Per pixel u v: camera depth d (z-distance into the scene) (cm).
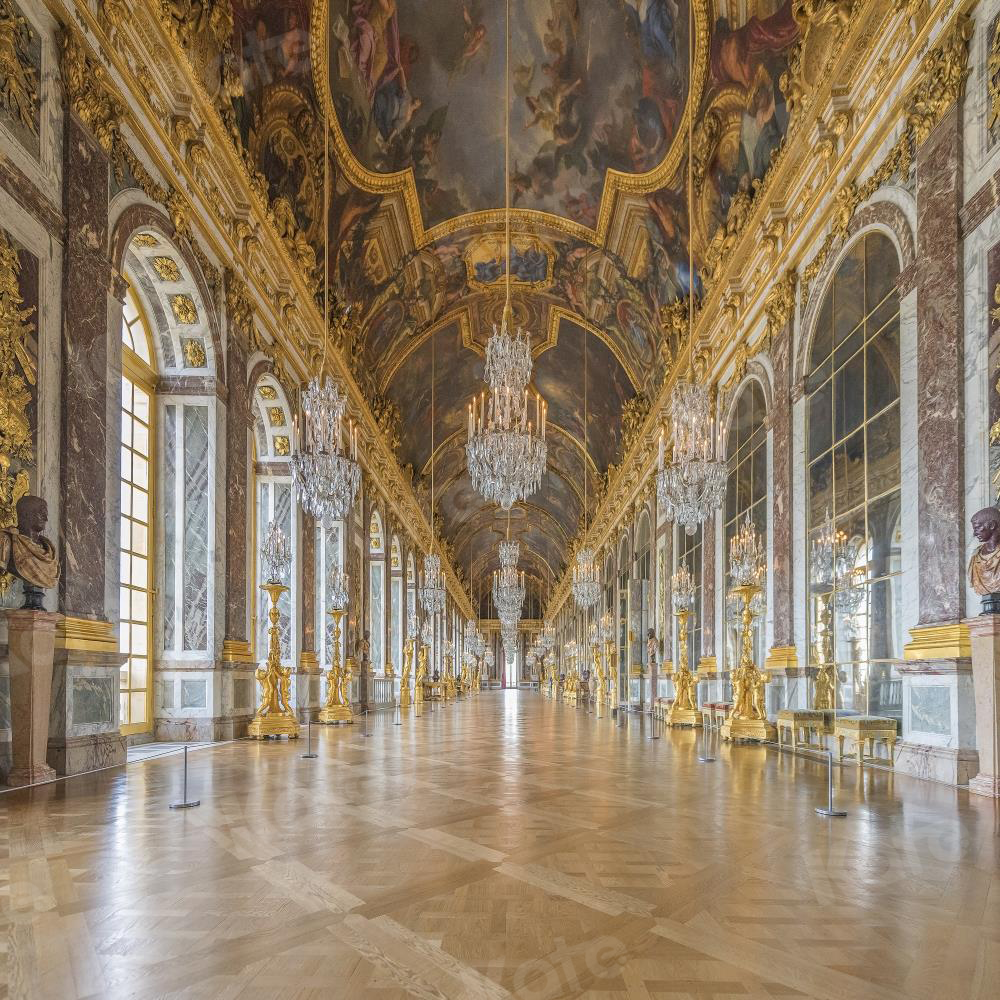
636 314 2261
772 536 1253
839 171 1027
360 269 1980
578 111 1758
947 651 731
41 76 725
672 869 441
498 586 3275
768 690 1243
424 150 1842
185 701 1109
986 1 724
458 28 1579
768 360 1312
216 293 1146
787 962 307
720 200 1511
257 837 512
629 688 2767
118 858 455
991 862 455
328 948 319
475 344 2866
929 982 289
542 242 2238
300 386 1611
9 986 281
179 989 279
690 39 1375
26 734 664
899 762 817
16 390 670
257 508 1569
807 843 504
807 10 1042
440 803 650
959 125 755
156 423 1126
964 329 740
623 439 2884
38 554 657
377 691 2562
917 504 803
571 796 691
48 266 725
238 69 1177
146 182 921
